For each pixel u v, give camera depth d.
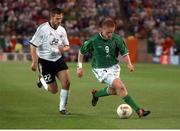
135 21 131.62
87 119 36.06
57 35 39.47
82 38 119.81
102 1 134.50
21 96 49.91
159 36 126.44
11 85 60.69
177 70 93.00
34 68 39.56
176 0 138.88
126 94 36.75
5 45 117.44
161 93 54.66
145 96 51.91
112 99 48.03
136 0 137.38
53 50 39.47
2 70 83.50
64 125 33.25
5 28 122.75
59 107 40.34
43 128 32.03
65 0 132.88
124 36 128.88
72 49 116.62
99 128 32.06
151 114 39.06
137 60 120.75
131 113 36.72
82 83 64.81
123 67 96.38
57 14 39.00
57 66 39.47
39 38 39.31
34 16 126.44
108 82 37.50
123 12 134.75
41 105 43.66
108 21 37.47
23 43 117.31
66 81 39.03
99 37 37.94
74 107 43.03
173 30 129.38
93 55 38.53
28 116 37.28
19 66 93.38
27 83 63.19
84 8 131.75
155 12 135.25
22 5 128.25
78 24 127.44
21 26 123.50
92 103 41.88
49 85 41.03
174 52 117.25
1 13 126.12
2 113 38.69
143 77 75.94
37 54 39.78
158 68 98.00
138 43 120.56
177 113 39.91
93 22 127.50
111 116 37.75
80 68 38.28
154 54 120.75
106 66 38.06
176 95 52.97
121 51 37.81
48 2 131.00
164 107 43.72
